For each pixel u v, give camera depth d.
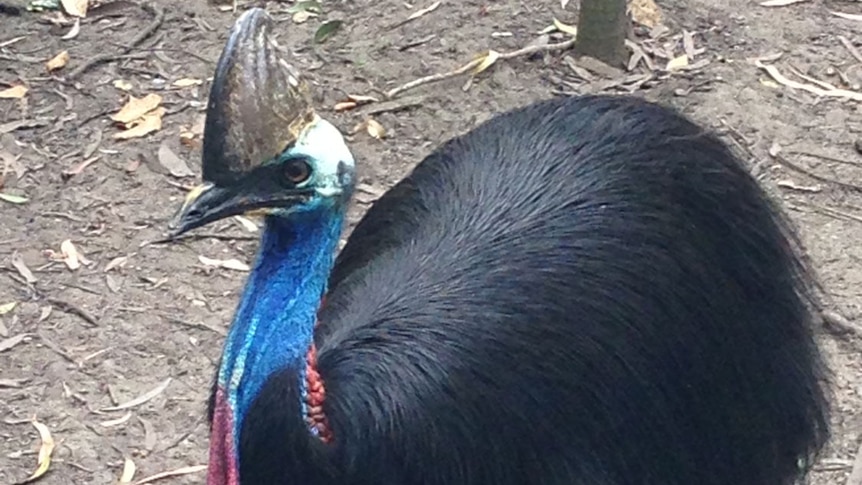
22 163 4.79
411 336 2.77
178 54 5.36
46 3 5.56
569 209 2.98
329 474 2.60
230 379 2.54
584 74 5.27
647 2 5.61
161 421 3.89
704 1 5.66
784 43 5.48
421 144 4.93
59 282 4.32
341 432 2.61
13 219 4.57
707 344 2.97
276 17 5.54
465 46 5.39
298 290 2.48
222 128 2.35
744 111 5.10
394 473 2.67
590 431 2.83
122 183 4.73
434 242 3.00
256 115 2.34
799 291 3.24
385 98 5.14
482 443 2.73
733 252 3.05
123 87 5.17
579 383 2.81
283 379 2.51
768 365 3.10
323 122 2.41
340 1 5.63
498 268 2.89
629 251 2.91
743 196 3.12
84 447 3.80
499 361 2.77
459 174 3.16
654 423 2.90
